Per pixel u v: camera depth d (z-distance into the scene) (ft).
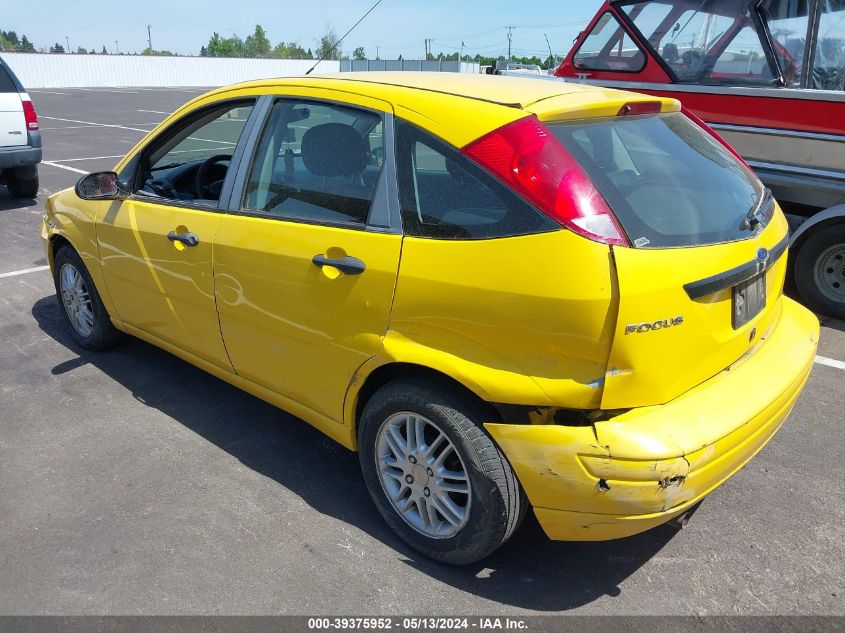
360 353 8.71
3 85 28.45
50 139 53.11
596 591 8.50
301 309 9.30
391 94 8.87
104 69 155.02
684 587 8.56
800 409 12.96
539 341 7.23
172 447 11.49
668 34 20.38
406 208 8.32
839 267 17.25
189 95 117.19
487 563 8.97
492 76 10.34
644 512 7.30
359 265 8.51
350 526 9.61
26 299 18.29
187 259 10.92
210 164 12.03
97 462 11.02
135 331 13.26
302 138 9.64
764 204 9.59
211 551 9.06
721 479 7.91
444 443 8.47
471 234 7.70
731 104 19.06
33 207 29.66
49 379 13.79
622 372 7.11
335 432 9.74
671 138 9.36
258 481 10.60
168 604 8.19
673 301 7.22
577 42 22.80
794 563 8.98
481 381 7.59
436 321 7.92
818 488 10.57
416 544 8.96
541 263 7.14
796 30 18.26
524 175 7.43
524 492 7.96
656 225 7.56
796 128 17.92
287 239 9.37
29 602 8.20
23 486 10.39
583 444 7.20
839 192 17.44
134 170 12.39
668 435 7.22
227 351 10.95
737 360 8.61
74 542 9.20
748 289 8.46
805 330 9.89
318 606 8.20
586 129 8.27
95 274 13.43
